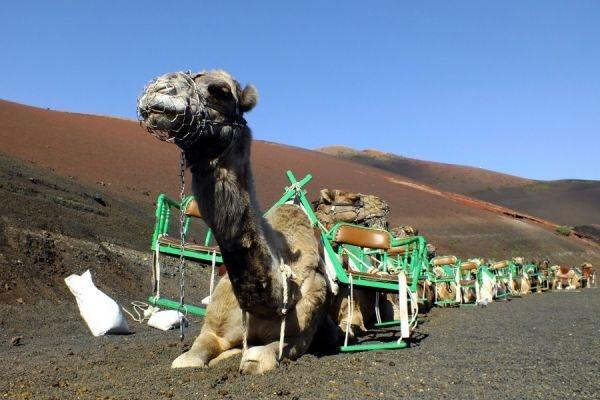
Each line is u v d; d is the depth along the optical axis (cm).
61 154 3741
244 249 535
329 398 480
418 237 877
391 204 6250
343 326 880
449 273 1839
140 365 629
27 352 762
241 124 522
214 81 502
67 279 1009
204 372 559
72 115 6000
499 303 1847
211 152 510
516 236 6231
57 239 1555
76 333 1000
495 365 628
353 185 6675
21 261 1330
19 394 497
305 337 639
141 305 1355
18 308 1127
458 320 1185
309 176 771
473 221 6397
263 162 6353
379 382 539
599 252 6900
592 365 630
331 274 711
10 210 1638
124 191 3231
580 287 3612
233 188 518
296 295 612
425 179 14362
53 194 2209
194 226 2722
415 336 894
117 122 6216
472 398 484
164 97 471
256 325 612
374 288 767
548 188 13362
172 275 1764
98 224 2042
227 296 626
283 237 623
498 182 14050
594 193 12788
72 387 524
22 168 2559
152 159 4484
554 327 1030
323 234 726
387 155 16175
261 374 552
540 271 3222
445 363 639
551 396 494
